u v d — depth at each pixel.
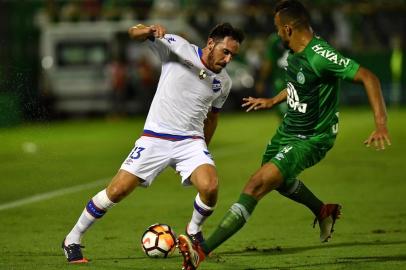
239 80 104.12
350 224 31.72
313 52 23.34
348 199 38.47
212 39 24.48
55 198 39.56
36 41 107.00
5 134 58.00
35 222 33.06
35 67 99.06
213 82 24.70
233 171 50.41
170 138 24.45
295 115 24.23
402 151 60.91
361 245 27.39
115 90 96.38
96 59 98.06
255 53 105.12
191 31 99.50
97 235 29.89
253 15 115.06
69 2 112.56
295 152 23.58
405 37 121.38
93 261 24.98
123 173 24.36
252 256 25.66
